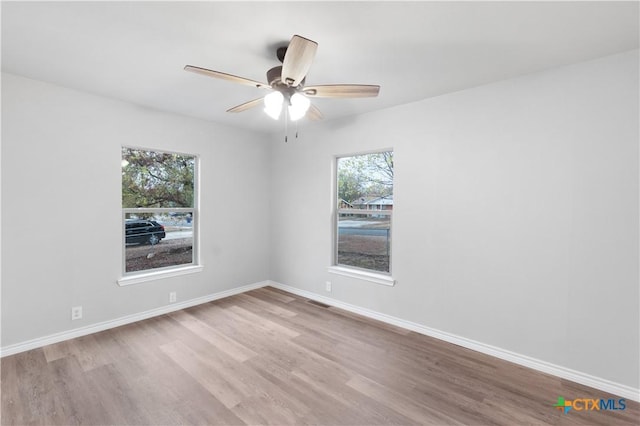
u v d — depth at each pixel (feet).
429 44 6.61
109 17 5.73
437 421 6.14
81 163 9.60
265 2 5.24
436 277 9.82
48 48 6.92
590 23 5.77
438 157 9.72
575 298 7.48
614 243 7.01
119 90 9.48
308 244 13.73
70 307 9.47
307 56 5.31
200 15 5.65
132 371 7.77
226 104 10.77
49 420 6.07
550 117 7.77
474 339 9.07
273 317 11.43
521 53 6.96
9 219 8.41
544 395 6.95
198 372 7.76
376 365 8.17
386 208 11.52
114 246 10.36
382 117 11.09
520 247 8.24
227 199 13.67
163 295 11.67
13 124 8.41
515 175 8.30
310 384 7.32
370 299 11.53
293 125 13.50
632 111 6.79
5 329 8.40
